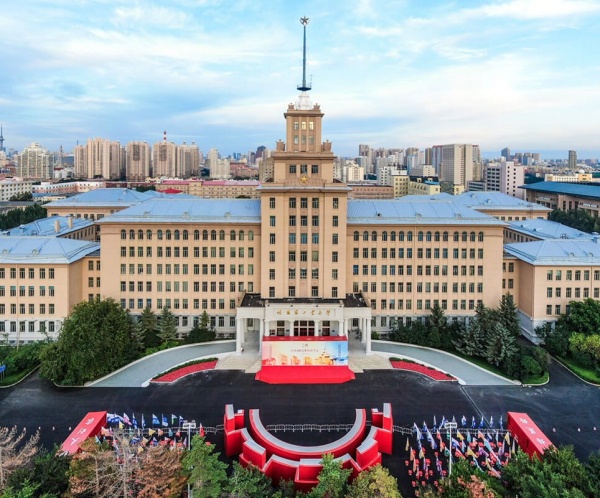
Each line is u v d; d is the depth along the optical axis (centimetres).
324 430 6694
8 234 11188
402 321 10412
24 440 6406
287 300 9731
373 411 6575
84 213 14962
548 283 9969
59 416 7038
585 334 9075
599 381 8231
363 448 5744
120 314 8819
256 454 5681
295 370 8419
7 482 4638
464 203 15512
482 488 4641
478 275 10394
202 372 8562
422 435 6600
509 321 9550
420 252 10350
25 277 9725
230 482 4909
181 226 10131
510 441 6450
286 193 9731
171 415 7112
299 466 5494
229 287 10262
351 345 9688
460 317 10406
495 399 7650
